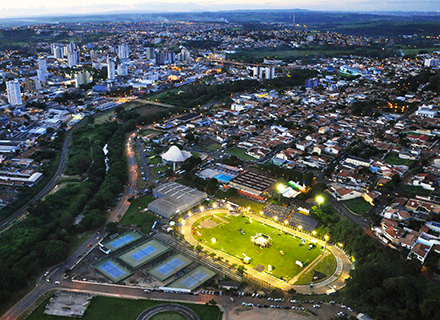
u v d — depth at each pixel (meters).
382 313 180.25
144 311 194.12
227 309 195.38
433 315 172.75
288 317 185.75
